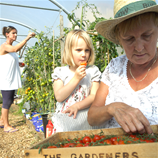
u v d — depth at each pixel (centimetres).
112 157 65
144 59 98
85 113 164
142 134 87
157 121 104
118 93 124
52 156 69
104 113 102
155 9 85
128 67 126
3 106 418
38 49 480
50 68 477
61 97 172
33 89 542
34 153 71
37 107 516
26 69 578
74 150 68
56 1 555
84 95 182
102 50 310
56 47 490
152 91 109
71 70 193
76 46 180
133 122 85
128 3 95
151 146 63
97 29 128
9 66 401
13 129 425
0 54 404
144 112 109
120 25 99
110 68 137
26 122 493
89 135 96
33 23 828
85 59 186
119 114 90
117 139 80
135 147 64
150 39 92
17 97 1000
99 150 66
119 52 408
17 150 314
